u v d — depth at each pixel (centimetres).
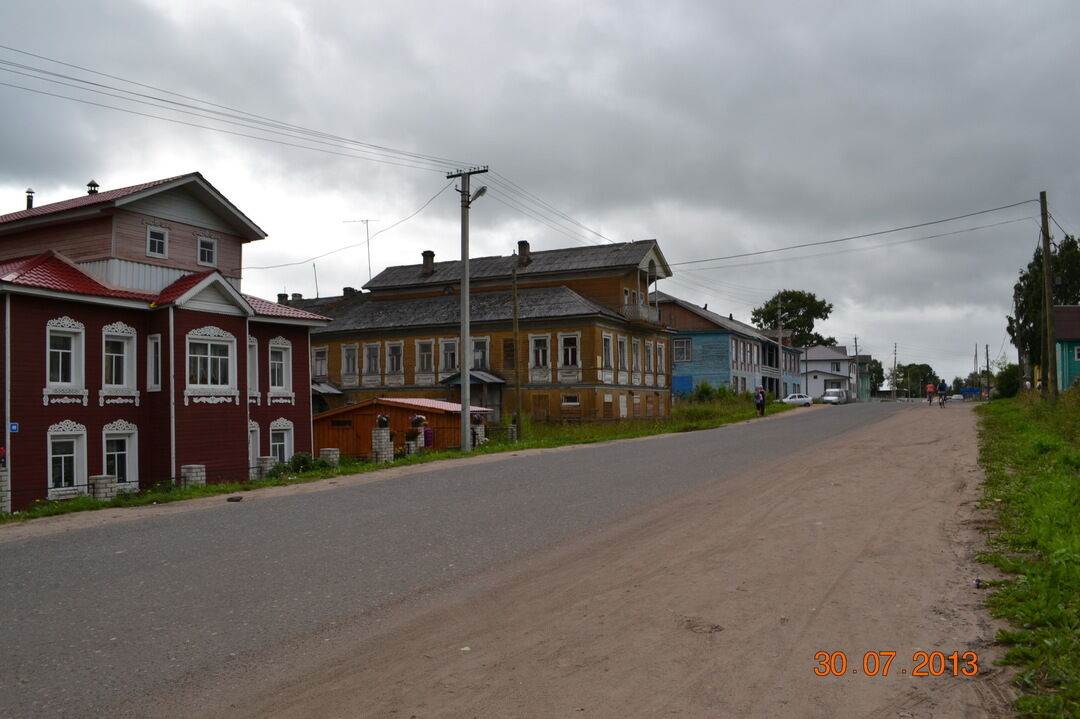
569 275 5209
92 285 2395
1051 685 482
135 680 540
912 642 567
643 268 5162
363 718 471
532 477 1605
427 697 497
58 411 2247
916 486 1302
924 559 805
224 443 2595
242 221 2891
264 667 561
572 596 718
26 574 838
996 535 896
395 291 5788
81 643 616
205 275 2544
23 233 2705
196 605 714
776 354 8562
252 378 2844
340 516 1172
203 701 504
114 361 2439
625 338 5122
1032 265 5781
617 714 462
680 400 6084
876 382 17250
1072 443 1722
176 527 1109
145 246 2597
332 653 587
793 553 851
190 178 2686
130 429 2445
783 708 466
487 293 5378
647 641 585
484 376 4803
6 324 2133
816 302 10969
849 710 462
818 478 1440
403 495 1391
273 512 1230
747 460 1808
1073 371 5281
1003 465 1484
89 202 2505
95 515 1317
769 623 617
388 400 3494
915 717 452
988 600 648
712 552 871
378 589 759
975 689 487
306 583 784
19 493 2128
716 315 7519
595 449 2397
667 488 1383
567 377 4744
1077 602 609
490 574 811
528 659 557
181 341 2480
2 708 496
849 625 607
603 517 1117
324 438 3609
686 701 477
